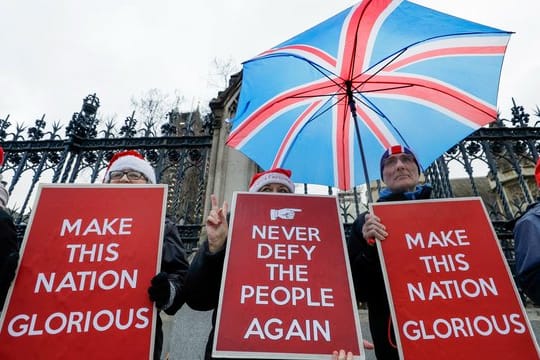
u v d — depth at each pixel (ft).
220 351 5.21
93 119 16.90
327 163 8.91
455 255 6.18
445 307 5.67
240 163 14.71
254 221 6.83
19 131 15.92
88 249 6.05
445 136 8.07
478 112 7.86
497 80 7.61
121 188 6.78
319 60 7.75
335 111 8.91
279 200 7.19
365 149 8.99
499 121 14.70
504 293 5.71
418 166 7.91
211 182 14.37
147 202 6.68
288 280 6.03
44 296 5.50
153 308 5.56
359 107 8.86
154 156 15.57
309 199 7.25
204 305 6.35
